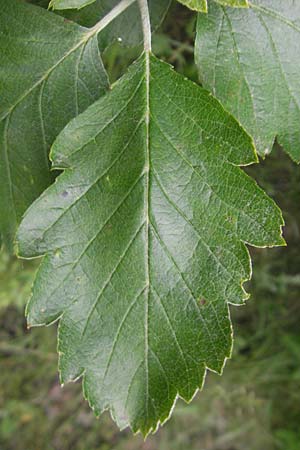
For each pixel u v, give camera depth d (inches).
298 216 14.6
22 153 7.4
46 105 7.2
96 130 6.8
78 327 7.0
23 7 7.1
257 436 18.4
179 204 6.8
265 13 7.0
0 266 15.8
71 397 19.1
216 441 18.6
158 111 6.8
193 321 7.0
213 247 6.9
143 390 7.1
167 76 6.8
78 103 7.2
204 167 6.8
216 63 7.0
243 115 7.1
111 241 6.9
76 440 19.0
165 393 7.1
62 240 6.9
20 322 18.4
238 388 18.0
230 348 7.0
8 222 7.7
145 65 6.8
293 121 7.2
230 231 6.8
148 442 18.9
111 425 19.1
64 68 7.2
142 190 6.8
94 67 7.2
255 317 17.3
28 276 15.9
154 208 6.9
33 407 18.9
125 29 7.7
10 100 7.3
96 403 7.1
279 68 7.1
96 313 7.0
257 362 17.6
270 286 16.6
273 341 17.4
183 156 6.8
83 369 7.1
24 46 7.2
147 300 7.0
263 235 6.8
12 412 18.8
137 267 6.9
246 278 6.9
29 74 7.2
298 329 17.3
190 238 6.9
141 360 7.1
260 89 7.1
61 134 6.8
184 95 6.8
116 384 7.1
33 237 6.9
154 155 6.8
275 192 14.1
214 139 6.7
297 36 7.1
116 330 7.0
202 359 7.0
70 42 7.1
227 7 7.0
